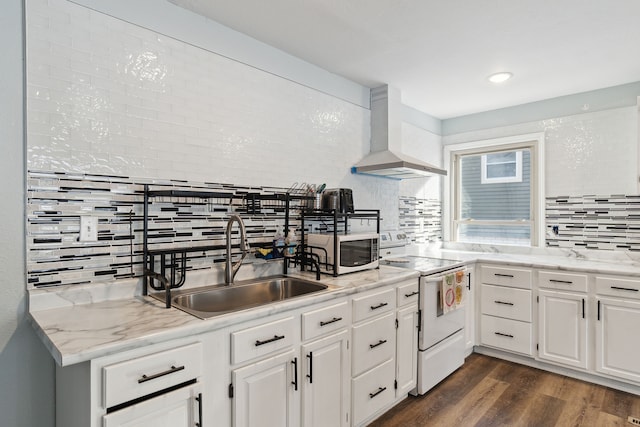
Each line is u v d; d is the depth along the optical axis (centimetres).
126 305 156
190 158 195
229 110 212
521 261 298
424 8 193
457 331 283
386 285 217
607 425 210
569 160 327
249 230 223
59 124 153
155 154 182
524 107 355
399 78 292
